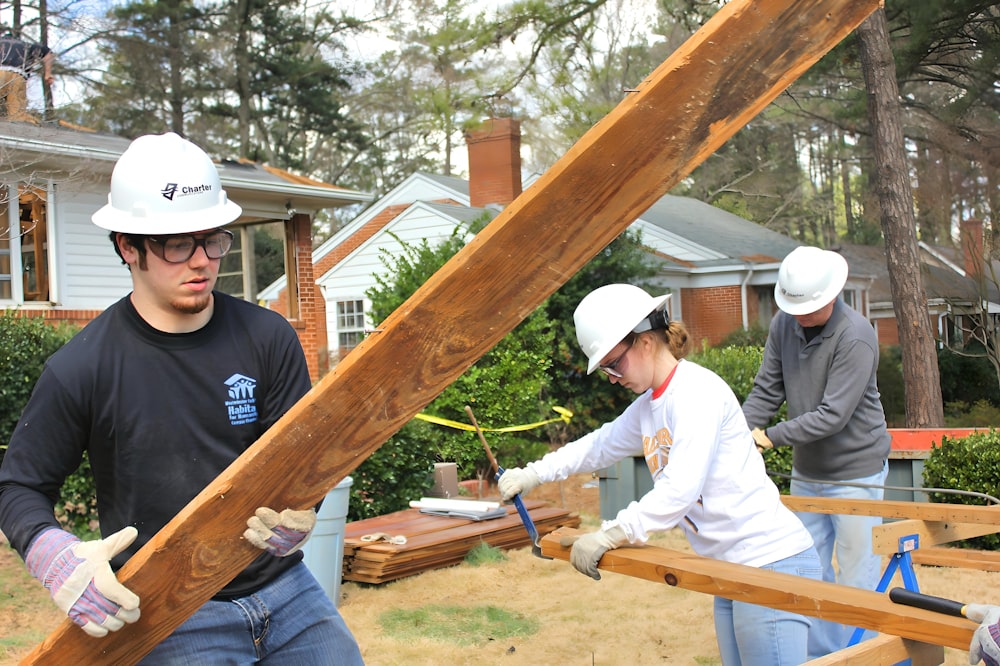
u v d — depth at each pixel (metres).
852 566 4.40
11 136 10.05
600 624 5.41
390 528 7.04
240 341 2.41
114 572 2.06
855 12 1.65
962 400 20.16
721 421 2.83
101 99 25.59
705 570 2.39
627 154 1.72
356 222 23.38
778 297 4.46
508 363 10.87
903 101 20.25
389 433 1.93
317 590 2.53
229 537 1.97
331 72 31.81
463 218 19.27
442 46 13.92
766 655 2.89
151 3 27.61
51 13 16.31
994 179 18.66
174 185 2.23
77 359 2.24
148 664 2.25
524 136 20.78
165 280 2.24
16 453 2.20
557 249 1.80
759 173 36.78
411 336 1.87
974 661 1.87
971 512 3.34
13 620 5.49
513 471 3.16
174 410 2.30
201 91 30.11
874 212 29.16
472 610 5.70
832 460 4.44
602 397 14.95
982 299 17.33
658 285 18.45
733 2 1.65
